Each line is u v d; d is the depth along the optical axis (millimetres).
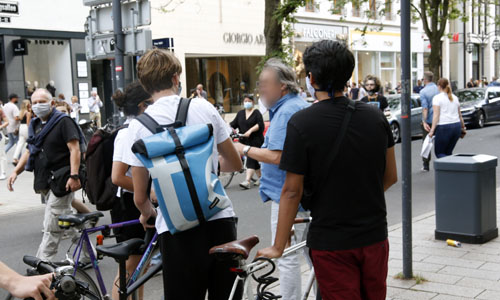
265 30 13430
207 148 2996
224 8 28234
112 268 6125
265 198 4098
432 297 4617
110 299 4016
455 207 6176
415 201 9367
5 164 13594
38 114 5965
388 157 2973
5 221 9180
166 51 3248
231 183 12273
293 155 2760
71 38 24453
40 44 23812
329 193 2752
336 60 2760
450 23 47219
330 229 2762
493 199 6309
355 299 2760
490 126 23391
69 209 5969
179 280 3086
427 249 5984
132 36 10344
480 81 41875
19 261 6809
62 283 2172
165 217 2930
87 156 4496
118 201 4438
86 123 12703
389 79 37906
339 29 32906
